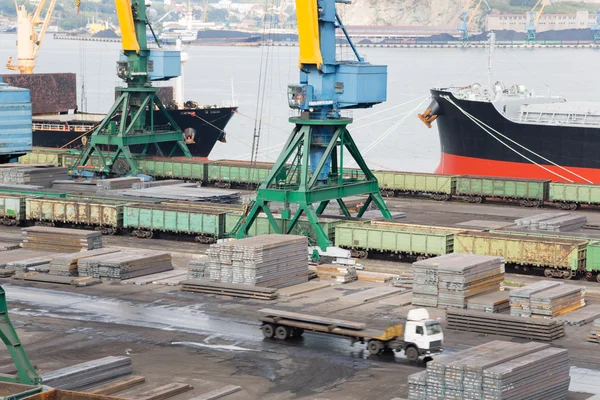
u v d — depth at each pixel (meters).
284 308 105.94
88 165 192.75
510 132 191.00
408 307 106.19
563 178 187.88
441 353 88.69
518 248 120.88
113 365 83.00
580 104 197.00
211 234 140.75
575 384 82.00
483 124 194.12
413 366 86.75
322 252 125.12
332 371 85.56
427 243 126.06
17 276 119.75
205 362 88.19
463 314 97.44
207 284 112.88
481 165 197.88
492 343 80.31
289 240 115.94
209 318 102.50
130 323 100.75
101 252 125.25
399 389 80.88
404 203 172.12
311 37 129.62
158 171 192.38
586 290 113.25
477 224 138.62
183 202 152.88
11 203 155.38
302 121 131.50
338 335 91.81
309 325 93.00
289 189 131.88
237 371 85.75
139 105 187.50
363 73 131.75
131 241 143.88
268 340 94.75
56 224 153.88
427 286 105.88
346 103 133.00
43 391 66.56
